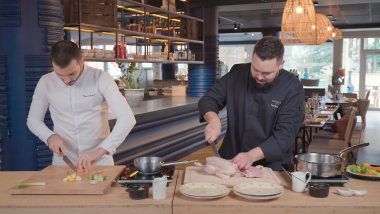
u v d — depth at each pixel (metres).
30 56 2.92
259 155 1.90
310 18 5.28
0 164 3.10
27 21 2.90
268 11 8.89
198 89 7.77
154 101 6.52
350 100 8.87
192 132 6.05
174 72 11.55
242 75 2.18
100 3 4.54
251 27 12.30
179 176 1.91
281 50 1.78
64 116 2.19
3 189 1.69
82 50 4.45
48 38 2.98
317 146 4.84
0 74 2.96
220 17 9.97
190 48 7.60
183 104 5.91
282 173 1.97
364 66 12.98
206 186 1.65
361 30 12.30
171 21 7.38
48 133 2.09
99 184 1.67
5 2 2.85
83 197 1.57
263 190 1.59
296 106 2.03
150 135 4.98
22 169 3.03
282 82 2.04
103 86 2.14
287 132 1.98
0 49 2.93
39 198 1.55
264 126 2.08
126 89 5.43
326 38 6.89
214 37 7.71
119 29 4.93
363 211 1.45
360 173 1.87
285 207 1.45
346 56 13.25
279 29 12.09
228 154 2.30
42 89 2.18
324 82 16.20
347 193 1.57
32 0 2.90
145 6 5.61
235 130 2.22
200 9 7.56
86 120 2.19
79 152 2.25
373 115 11.58
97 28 4.51
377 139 7.38
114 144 1.98
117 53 5.02
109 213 1.48
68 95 2.14
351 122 4.84
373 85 12.96
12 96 2.97
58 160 2.29
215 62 7.74
